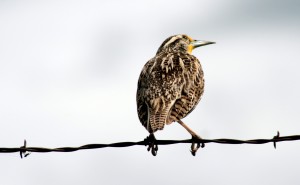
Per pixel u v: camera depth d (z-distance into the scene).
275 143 12.04
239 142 12.25
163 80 13.45
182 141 12.30
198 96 14.23
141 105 13.19
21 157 12.39
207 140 12.43
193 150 13.05
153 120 12.37
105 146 12.27
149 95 13.16
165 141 12.31
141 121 12.74
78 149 12.36
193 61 14.64
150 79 13.52
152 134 12.22
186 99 13.47
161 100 13.02
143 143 12.20
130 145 12.25
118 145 12.25
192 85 13.90
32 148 12.41
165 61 14.11
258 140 12.12
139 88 13.80
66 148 12.39
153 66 13.96
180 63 14.12
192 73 14.15
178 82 13.54
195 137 13.23
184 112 13.23
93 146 12.30
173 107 13.14
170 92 13.27
